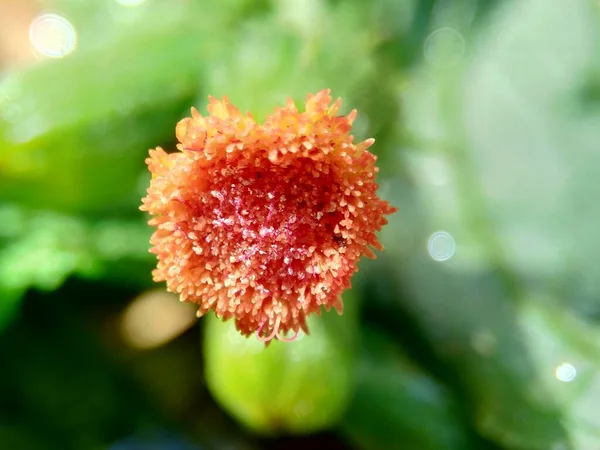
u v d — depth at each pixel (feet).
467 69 0.24
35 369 0.21
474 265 0.22
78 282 0.22
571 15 0.23
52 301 0.22
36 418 0.21
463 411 0.22
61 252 0.21
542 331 0.22
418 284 0.23
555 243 0.22
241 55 0.20
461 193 0.23
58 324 0.22
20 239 0.21
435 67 0.24
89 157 0.21
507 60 0.24
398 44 0.24
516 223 0.23
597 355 0.21
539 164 0.23
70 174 0.21
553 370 0.21
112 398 0.22
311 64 0.20
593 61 0.22
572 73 0.23
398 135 0.23
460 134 0.23
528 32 0.23
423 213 0.23
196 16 0.22
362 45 0.22
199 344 0.23
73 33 0.25
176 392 0.22
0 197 0.21
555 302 0.22
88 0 0.25
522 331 0.22
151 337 0.23
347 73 0.20
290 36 0.20
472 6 0.25
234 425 0.22
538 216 0.23
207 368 0.20
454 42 0.25
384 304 0.23
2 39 0.25
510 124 0.23
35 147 0.20
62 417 0.21
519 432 0.21
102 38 0.23
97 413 0.21
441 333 0.22
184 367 0.22
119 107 0.20
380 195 0.22
